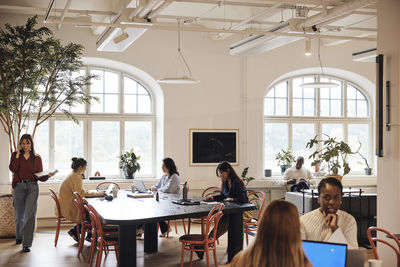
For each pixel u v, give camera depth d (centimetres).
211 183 996
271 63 1042
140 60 970
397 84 536
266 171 1047
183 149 992
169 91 985
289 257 209
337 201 332
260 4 755
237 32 714
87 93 988
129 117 1016
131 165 979
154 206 611
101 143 1001
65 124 977
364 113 1156
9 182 905
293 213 214
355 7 597
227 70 1019
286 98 1107
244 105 1023
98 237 598
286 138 1102
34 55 784
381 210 559
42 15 908
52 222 923
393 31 540
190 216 556
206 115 1006
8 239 801
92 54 939
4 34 777
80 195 698
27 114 826
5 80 783
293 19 674
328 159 848
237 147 1023
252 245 220
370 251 724
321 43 1070
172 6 842
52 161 967
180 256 687
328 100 1134
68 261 654
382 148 544
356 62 1093
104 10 843
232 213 630
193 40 1000
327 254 252
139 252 712
